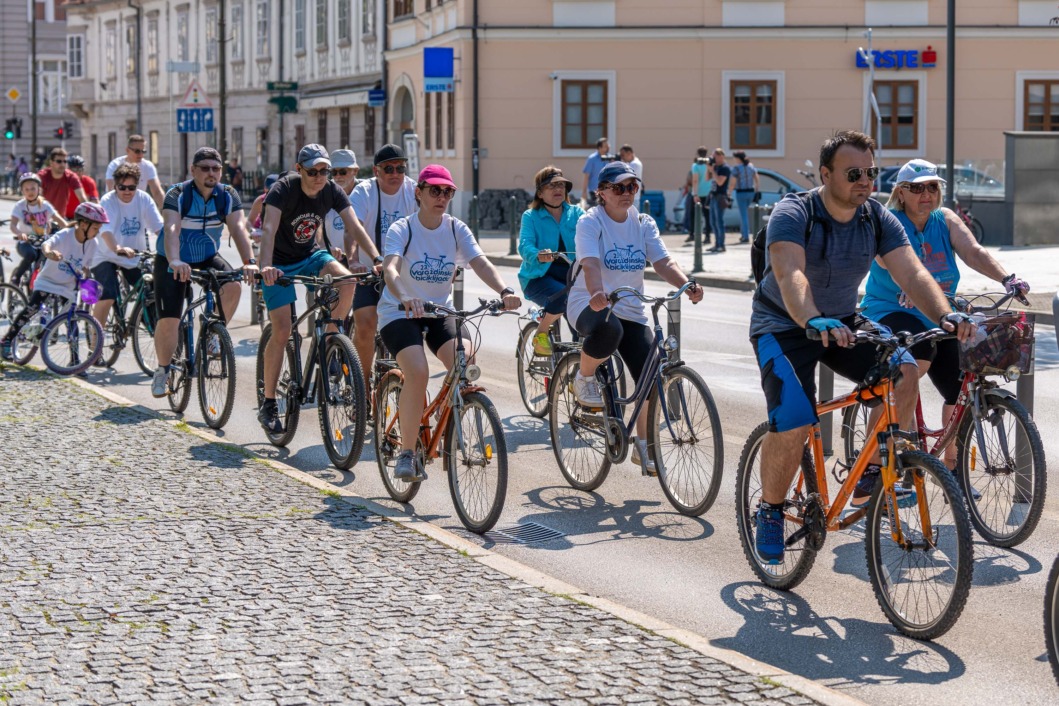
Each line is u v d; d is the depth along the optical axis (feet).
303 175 35.50
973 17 140.77
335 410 34.19
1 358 50.55
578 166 142.51
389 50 165.78
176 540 25.88
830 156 22.71
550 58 141.49
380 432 31.37
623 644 20.06
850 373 23.66
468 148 142.10
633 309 30.86
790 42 141.18
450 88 138.92
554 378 32.83
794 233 22.84
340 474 33.81
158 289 41.52
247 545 25.57
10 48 309.63
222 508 28.43
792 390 23.16
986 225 105.70
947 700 19.22
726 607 23.61
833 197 22.91
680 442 29.91
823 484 23.58
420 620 21.18
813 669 20.54
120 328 51.39
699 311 70.13
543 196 39.52
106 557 24.70
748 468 24.97
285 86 188.14
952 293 30.50
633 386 30.83
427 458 29.89
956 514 20.97
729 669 19.04
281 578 23.43
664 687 18.33
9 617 21.25
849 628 22.44
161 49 240.94
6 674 18.75
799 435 23.27
